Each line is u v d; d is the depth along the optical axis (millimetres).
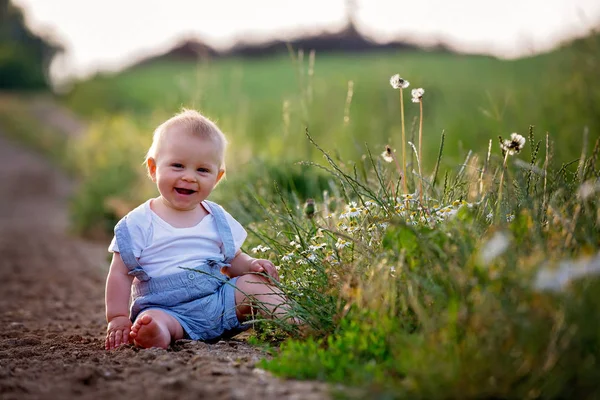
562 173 3182
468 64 17531
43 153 25047
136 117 15797
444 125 8367
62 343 3396
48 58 61688
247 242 4145
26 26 62188
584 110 6297
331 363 2439
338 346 2531
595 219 2646
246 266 3434
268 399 2188
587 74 6598
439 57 23891
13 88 50906
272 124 11547
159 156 3322
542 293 2164
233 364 2604
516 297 2229
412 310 2604
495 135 6465
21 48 55594
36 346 3285
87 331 3896
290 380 2398
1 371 2590
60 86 47688
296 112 8023
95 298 5363
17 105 37031
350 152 7312
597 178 2881
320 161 6660
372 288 2631
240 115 9719
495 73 13156
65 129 28578
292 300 3086
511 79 11117
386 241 2721
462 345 2197
